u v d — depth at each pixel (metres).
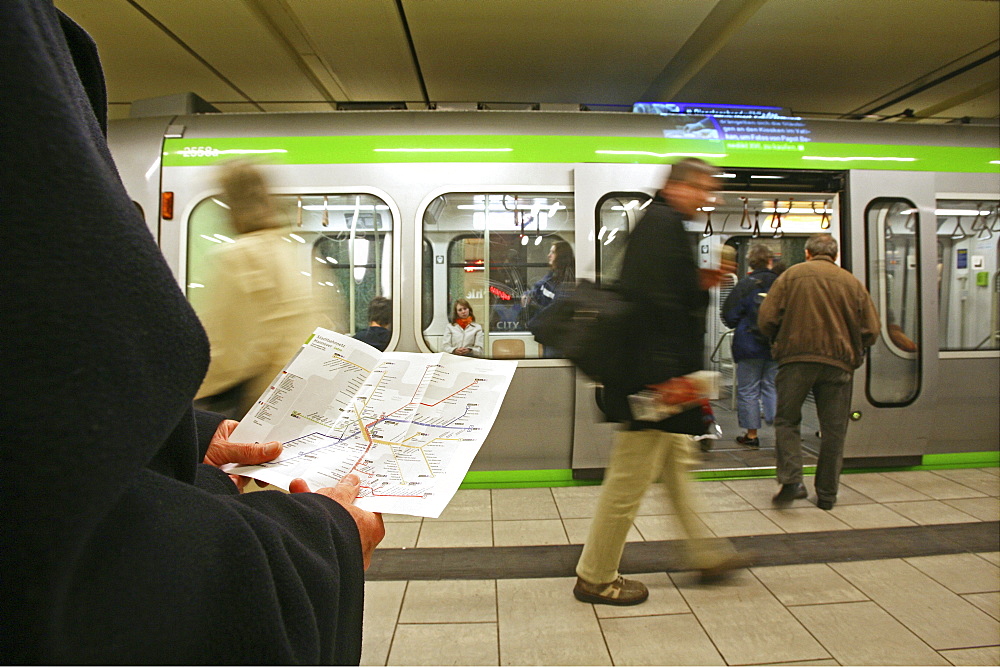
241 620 0.39
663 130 3.91
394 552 2.85
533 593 2.47
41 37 0.36
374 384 0.91
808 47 4.96
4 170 0.30
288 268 1.97
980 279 4.27
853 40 4.86
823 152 4.05
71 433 0.29
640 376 2.07
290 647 0.41
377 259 3.80
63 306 0.30
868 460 4.16
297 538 0.51
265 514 0.51
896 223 4.14
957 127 4.24
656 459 2.29
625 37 4.73
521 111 3.87
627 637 2.16
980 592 2.47
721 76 5.59
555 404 3.78
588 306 2.12
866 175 4.08
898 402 4.14
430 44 4.84
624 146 3.86
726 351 6.02
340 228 3.79
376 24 4.53
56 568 0.29
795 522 3.24
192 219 3.68
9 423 0.29
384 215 3.79
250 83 5.59
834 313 3.28
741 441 4.78
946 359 4.20
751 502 3.55
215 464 0.76
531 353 3.85
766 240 5.62
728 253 4.29
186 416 0.50
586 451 3.78
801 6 4.29
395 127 3.81
